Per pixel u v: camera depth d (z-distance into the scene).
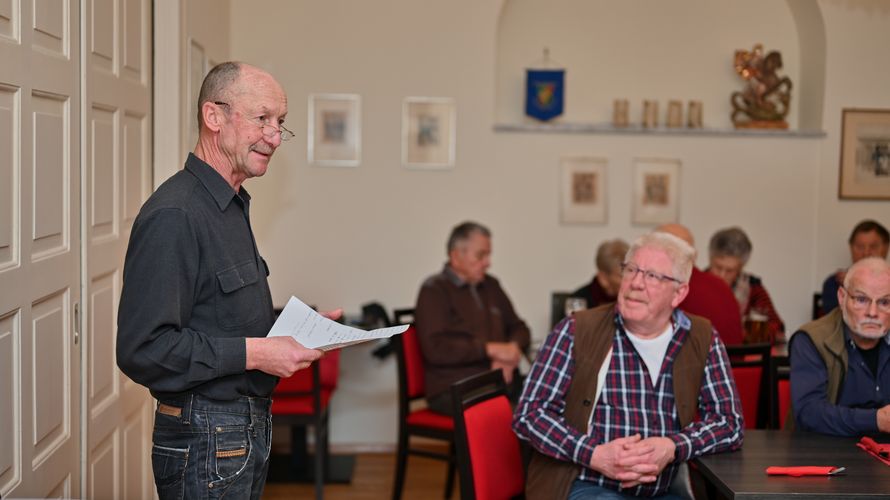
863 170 5.30
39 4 2.09
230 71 2.04
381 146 5.09
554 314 4.70
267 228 5.09
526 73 5.24
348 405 5.17
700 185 5.29
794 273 5.34
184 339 1.91
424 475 4.77
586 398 2.59
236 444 2.02
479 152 5.14
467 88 5.10
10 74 1.90
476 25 5.07
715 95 5.41
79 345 2.43
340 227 5.12
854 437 2.62
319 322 2.09
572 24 5.34
